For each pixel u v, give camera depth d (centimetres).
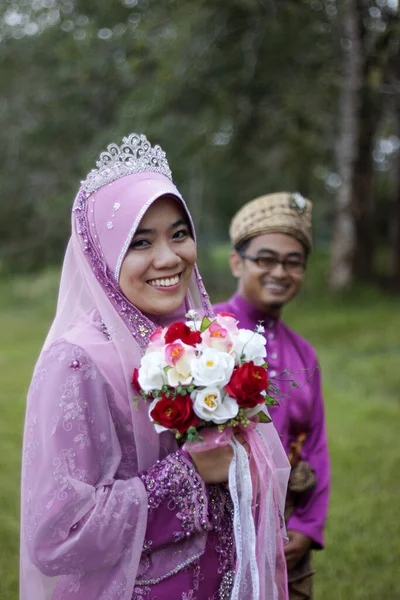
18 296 1800
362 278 1538
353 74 766
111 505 180
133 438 193
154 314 208
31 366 976
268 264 277
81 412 185
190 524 186
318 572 401
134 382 189
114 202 201
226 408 178
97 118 1380
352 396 779
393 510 476
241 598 184
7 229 1731
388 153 1645
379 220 1958
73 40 1155
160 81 973
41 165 1529
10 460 587
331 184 1620
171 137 1059
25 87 1450
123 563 183
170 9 889
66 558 179
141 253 200
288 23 846
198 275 227
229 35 924
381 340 1049
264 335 279
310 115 1071
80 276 210
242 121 1093
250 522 184
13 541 437
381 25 627
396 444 607
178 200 204
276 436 217
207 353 178
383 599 373
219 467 188
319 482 268
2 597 372
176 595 189
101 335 199
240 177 1552
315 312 1291
